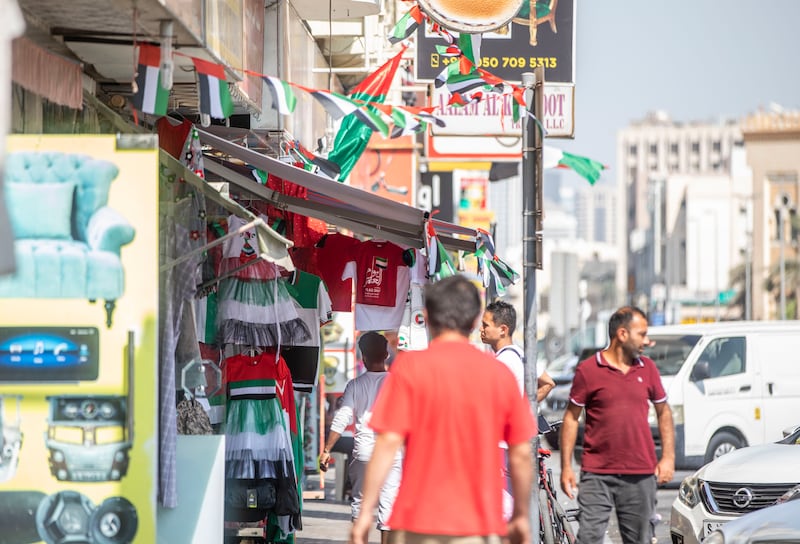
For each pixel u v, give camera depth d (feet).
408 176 112.88
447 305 28.84
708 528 57.00
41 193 29.86
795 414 97.09
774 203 578.25
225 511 48.08
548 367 220.23
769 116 580.71
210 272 46.37
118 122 40.04
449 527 27.53
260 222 34.24
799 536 42.55
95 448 29.84
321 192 49.11
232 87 45.88
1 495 29.84
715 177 627.46
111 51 39.58
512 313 46.03
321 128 81.46
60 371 29.86
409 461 28.12
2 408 29.81
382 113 42.60
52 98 35.06
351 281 55.72
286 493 48.49
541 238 47.88
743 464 57.93
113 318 29.89
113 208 29.99
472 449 27.94
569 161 49.03
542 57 70.74
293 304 48.49
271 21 60.18
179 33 36.63
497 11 51.01
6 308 29.81
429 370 28.22
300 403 72.18
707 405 96.02
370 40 87.92
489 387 28.27
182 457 36.50
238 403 48.42
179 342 38.86
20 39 32.22
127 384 29.81
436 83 49.93
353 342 92.58
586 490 43.45
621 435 43.11
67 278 29.89
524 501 28.55
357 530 27.94
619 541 67.62
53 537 29.84
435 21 51.06
